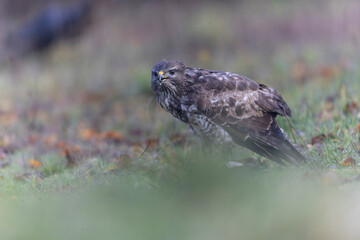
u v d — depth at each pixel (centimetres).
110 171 1241
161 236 804
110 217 884
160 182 1038
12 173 1427
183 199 937
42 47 3294
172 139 1508
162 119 1673
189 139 1477
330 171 1052
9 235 849
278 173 1057
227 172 998
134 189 1045
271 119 1192
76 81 2716
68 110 2294
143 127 1798
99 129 1928
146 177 1085
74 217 902
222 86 1210
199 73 1242
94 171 1319
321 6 3225
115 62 3047
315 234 792
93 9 3541
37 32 3269
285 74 2270
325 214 816
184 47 3067
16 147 1733
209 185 952
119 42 3356
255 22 3244
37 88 2555
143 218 866
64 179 1279
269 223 811
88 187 1127
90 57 3156
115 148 1609
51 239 827
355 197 884
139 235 810
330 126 1381
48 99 2484
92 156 1521
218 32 3184
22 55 3241
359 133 1312
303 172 1060
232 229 812
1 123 2044
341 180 982
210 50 2902
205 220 843
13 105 2339
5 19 3866
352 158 1136
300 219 812
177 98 1235
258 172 1072
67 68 3002
